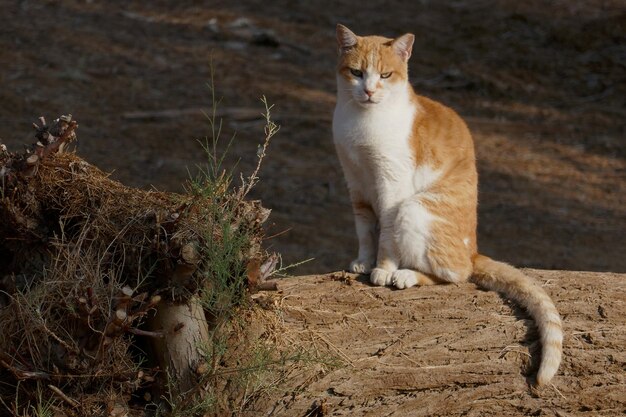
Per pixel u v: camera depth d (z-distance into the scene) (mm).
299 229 13102
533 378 6168
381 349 6250
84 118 15594
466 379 6141
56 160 6145
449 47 20172
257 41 19531
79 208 6055
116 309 5484
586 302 6590
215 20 20375
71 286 5809
